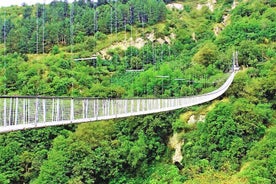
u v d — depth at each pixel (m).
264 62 92.38
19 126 22.02
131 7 166.38
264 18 124.12
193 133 64.50
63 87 81.12
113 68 123.06
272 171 46.28
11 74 83.81
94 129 62.66
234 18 141.50
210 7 197.12
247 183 43.47
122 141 64.19
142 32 159.12
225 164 52.41
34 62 109.88
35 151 60.12
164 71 94.94
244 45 104.38
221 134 57.94
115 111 33.94
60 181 54.00
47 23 152.12
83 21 156.12
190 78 96.19
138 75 109.44
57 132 63.47
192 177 50.41
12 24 149.38
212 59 112.69
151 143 65.88
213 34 158.75
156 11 171.25
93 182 56.62
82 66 108.06
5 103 21.14
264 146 52.03
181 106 54.03
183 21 179.25
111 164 59.91
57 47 136.00
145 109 41.84
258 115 59.03
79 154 57.56
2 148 58.16
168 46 152.62
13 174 56.09
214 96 66.62
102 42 148.12
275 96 69.50
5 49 133.88
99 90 82.44
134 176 61.34
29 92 79.38
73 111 26.89
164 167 62.03
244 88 73.44
